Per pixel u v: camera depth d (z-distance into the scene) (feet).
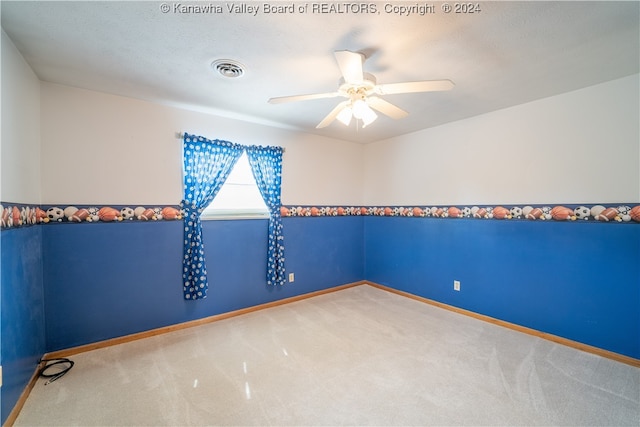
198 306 10.23
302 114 10.46
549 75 7.50
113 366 7.49
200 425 5.49
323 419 5.65
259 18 5.21
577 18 5.20
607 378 6.94
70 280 8.13
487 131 10.46
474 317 10.86
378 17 5.18
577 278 8.52
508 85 8.10
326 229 13.94
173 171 9.71
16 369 5.82
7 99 5.69
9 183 5.72
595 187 8.18
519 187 9.69
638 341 7.53
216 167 10.47
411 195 13.16
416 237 12.95
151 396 6.30
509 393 6.40
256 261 11.65
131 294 9.02
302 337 9.16
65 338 8.05
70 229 8.12
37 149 7.46
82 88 8.21
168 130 9.59
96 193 8.47
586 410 5.86
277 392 6.45
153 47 6.14
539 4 4.83
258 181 11.50
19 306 6.06
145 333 9.20
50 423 5.53
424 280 12.64
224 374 7.12
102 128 8.52
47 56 6.49
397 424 5.52
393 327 9.92
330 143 14.02
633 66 7.06
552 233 8.99
